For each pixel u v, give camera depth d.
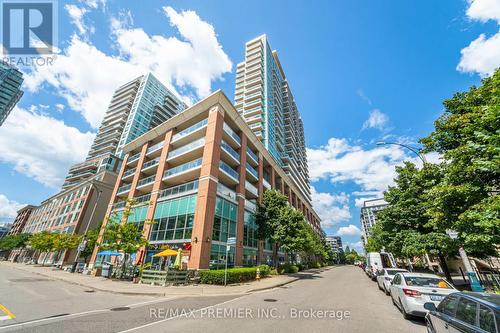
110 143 65.75
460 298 4.21
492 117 6.65
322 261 58.38
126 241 19.70
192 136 27.58
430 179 11.53
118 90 82.38
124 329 5.85
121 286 14.05
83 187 48.16
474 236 7.57
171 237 21.80
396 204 16.47
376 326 6.30
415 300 6.86
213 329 5.91
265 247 30.64
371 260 22.06
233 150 27.23
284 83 78.62
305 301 10.02
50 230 50.66
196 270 17.02
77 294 11.49
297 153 76.44
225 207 23.33
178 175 25.34
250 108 58.00
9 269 28.81
